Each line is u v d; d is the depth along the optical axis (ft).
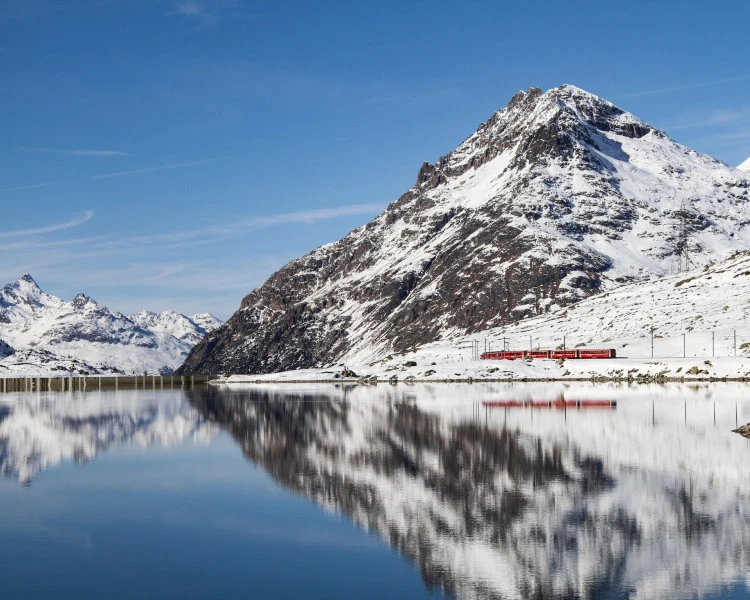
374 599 134.92
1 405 644.27
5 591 140.87
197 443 334.85
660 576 143.54
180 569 152.05
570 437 316.40
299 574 148.25
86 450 318.86
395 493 214.69
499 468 248.52
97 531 180.55
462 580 143.64
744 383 645.10
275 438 344.28
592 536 168.35
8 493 225.35
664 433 322.55
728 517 181.06
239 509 200.23
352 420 417.28
